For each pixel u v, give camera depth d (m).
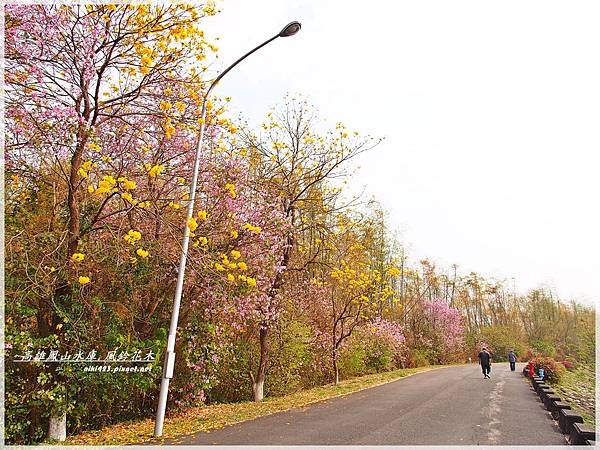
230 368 13.29
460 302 53.88
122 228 8.52
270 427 8.78
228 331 11.25
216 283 9.88
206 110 9.65
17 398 7.32
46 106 7.43
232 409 11.35
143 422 9.53
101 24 7.95
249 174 12.56
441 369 29.98
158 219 8.77
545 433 8.50
